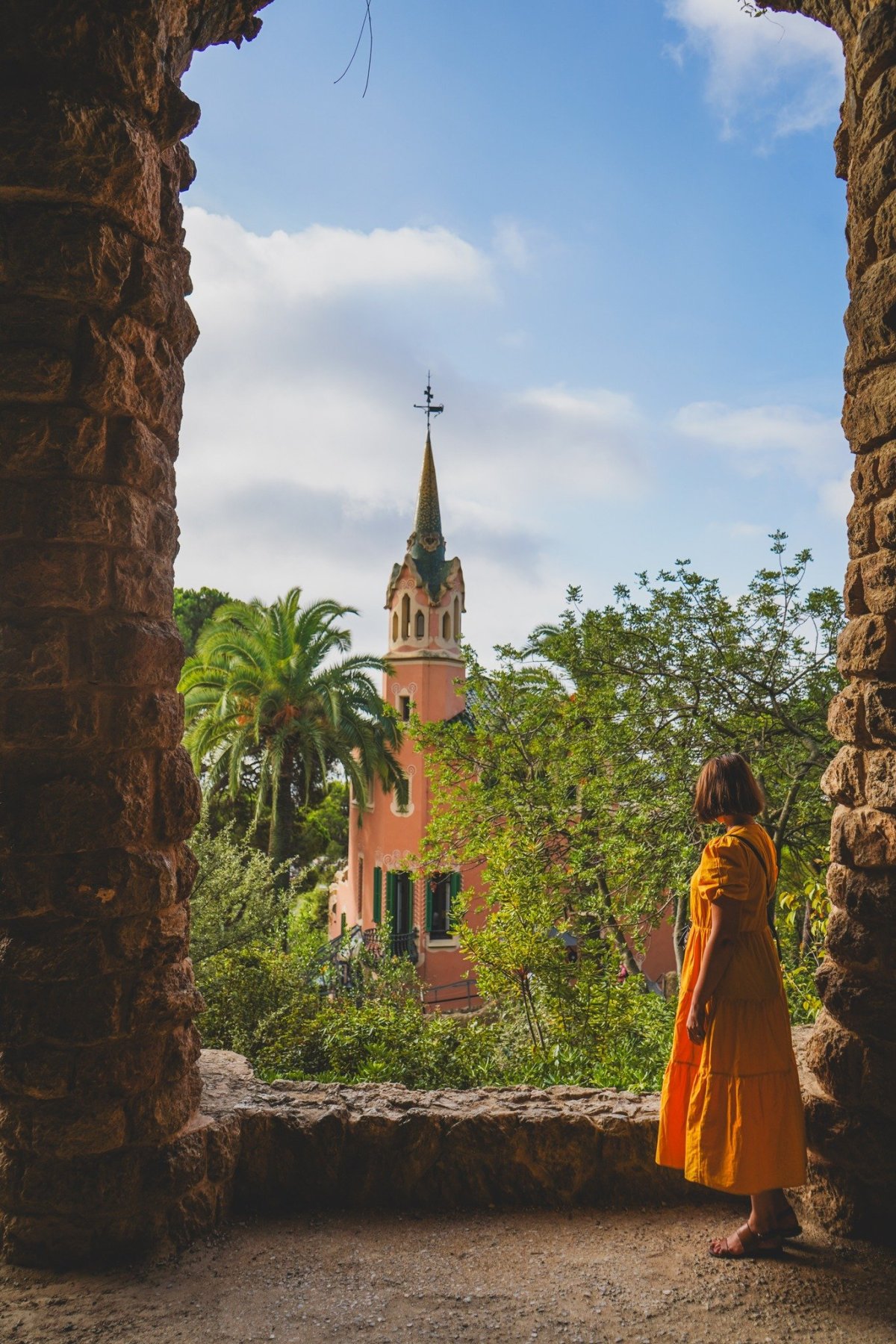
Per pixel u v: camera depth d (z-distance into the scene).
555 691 18.75
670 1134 3.67
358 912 34.72
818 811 14.28
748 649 14.99
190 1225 3.65
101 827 3.42
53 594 3.38
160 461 3.73
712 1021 3.48
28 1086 3.38
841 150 4.03
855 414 3.63
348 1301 3.25
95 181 3.38
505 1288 3.33
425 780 32.44
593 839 15.23
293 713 25.02
